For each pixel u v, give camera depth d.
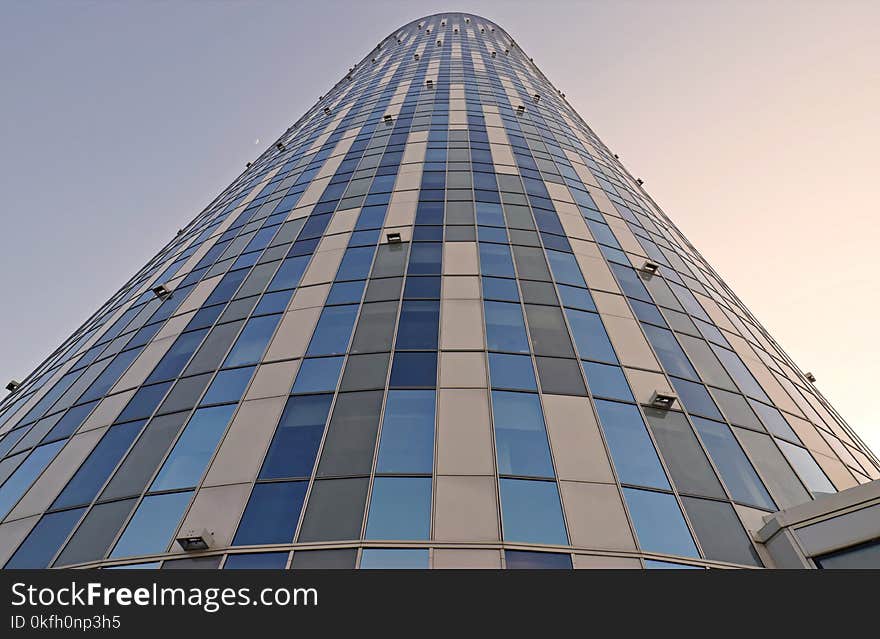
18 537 13.66
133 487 13.91
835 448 18.05
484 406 14.80
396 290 19.70
